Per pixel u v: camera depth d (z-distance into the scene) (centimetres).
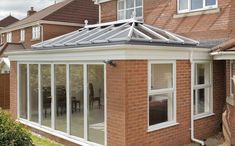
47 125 1185
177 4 1524
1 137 673
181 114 1042
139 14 1819
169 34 1102
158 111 965
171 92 1012
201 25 1402
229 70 1166
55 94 1130
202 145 1046
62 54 1077
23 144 700
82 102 1009
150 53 919
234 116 1018
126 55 848
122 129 858
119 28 1101
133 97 873
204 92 1180
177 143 1023
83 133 1007
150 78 930
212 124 1202
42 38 3194
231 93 1145
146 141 912
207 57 1159
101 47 892
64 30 3331
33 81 1270
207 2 1390
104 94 921
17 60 1371
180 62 1040
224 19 1315
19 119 1359
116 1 1977
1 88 1947
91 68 975
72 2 3431
